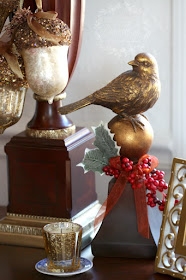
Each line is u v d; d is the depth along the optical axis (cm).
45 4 122
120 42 148
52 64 114
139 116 120
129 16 146
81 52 150
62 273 113
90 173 134
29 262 121
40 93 117
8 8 121
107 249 121
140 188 119
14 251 126
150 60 116
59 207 127
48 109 129
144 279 113
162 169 150
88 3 148
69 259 114
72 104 118
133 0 145
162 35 145
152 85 115
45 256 123
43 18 112
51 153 125
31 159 127
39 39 112
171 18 143
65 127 130
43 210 128
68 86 153
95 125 153
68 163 125
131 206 120
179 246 110
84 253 124
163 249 114
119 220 120
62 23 114
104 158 120
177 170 114
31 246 127
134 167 119
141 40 147
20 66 117
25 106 153
